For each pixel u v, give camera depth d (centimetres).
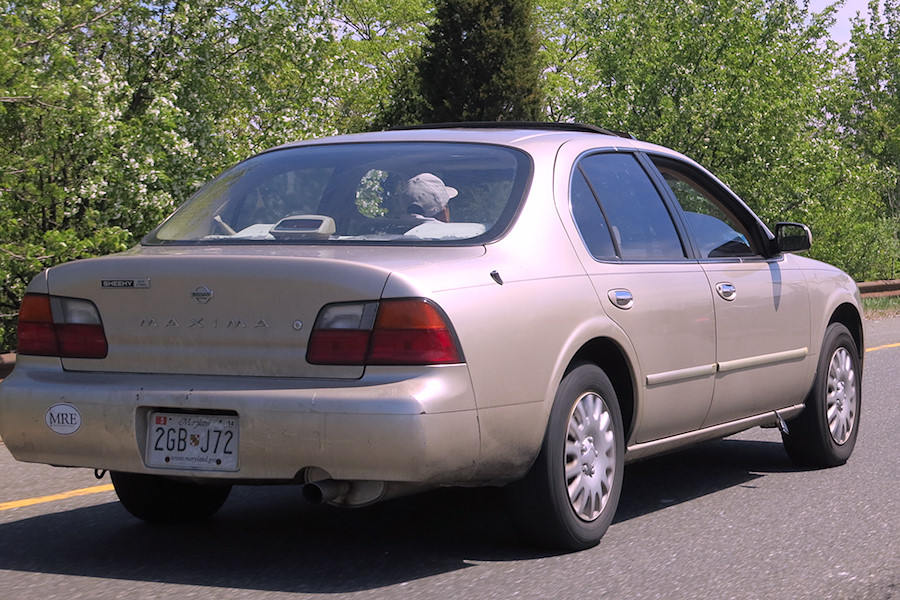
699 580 418
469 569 432
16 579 424
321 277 397
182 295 414
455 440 392
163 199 1415
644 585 411
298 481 406
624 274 484
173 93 1556
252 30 1609
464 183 465
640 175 537
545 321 431
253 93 1680
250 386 400
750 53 2819
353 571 431
